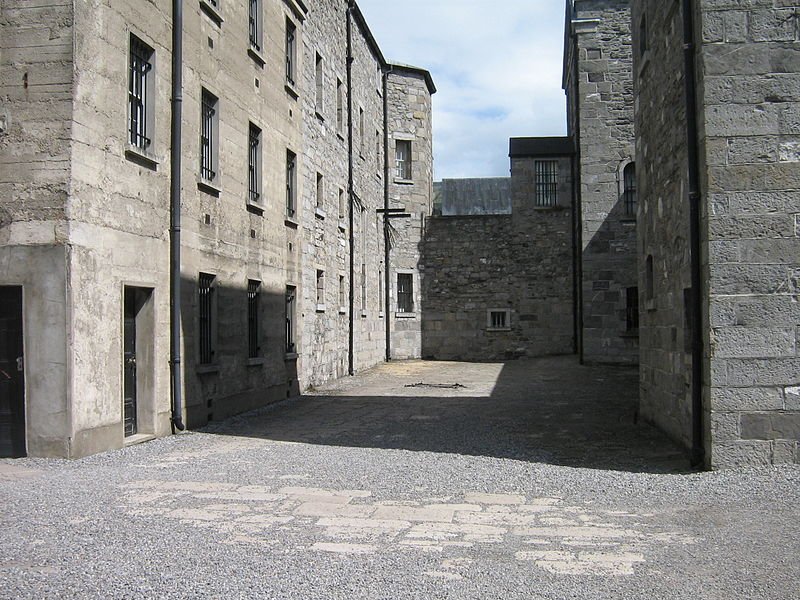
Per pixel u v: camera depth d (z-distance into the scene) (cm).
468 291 3005
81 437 916
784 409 817
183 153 1164
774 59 834
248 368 1444
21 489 749
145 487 765
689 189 871
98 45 949
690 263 891
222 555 535
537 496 731
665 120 1046
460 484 787
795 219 823
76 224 905
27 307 897
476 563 520
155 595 455
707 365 836
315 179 1917
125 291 1060
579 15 2378
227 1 1341
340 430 1202
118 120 992
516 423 1271
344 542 570
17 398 911
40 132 901
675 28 977
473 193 4303
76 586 471
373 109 2781
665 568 510
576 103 2519
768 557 534
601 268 2361
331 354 2109
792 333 817
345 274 2288
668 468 864
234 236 1370
